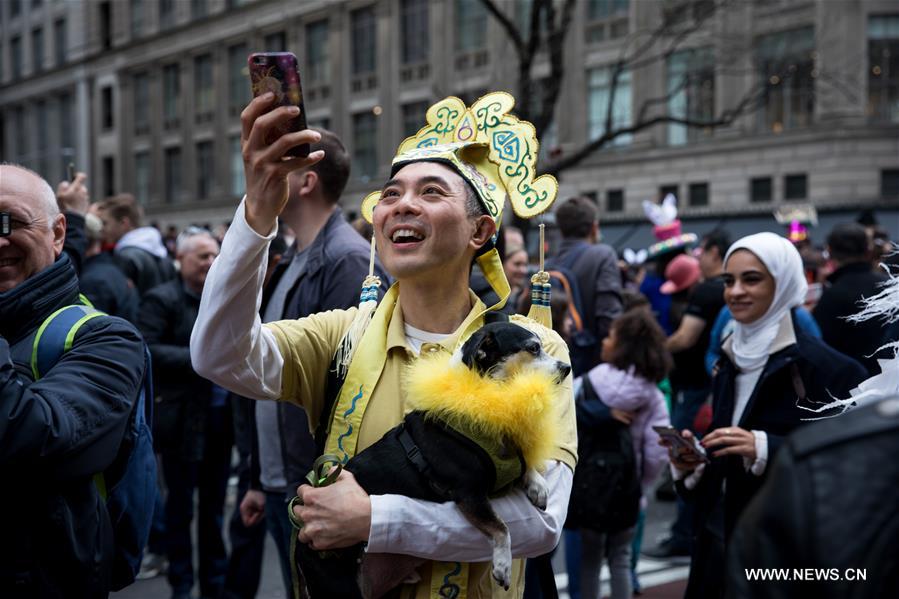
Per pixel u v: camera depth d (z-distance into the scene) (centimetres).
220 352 182
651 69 2286
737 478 309
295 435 305
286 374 202
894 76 2108
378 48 2833
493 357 182
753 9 2098
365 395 196
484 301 252
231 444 517
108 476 227
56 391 202
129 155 3869
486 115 225
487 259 222
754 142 2219
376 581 183
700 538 317
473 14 2534
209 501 508
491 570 192
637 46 2289
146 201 3812
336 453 195
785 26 2078
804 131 2147
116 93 3909
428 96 2669
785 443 111
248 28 3231
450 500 178
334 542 173
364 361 199
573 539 470
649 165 2391
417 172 198
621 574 435
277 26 3147
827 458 104
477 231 206
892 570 96
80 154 4153
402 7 2781
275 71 167
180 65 3569
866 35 2077
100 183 4059
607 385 418
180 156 3622
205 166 3522
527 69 1023
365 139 2923
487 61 2473
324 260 314
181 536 497
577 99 2459
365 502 174
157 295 507
